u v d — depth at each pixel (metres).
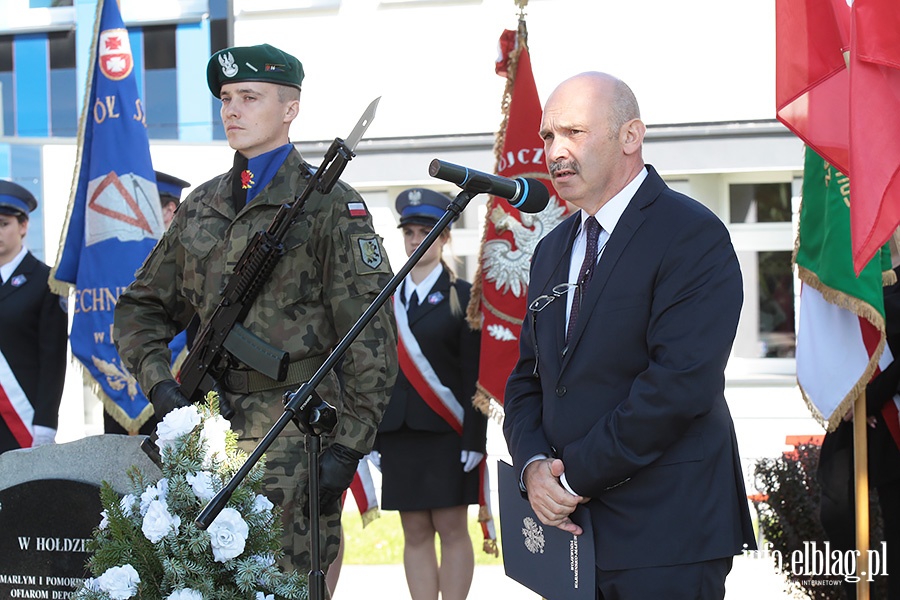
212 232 5.27
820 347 6.57
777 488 7.12
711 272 4.39
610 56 12.75
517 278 7.14
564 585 4.50
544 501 4.44
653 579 4.31
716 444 4.43
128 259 7.53
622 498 4.39
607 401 4.47
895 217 5.33
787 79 5.99
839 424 6.62
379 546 10.66
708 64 12.59
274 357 4.97
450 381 7.44
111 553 4.14
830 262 6.41
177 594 3.96
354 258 5.08
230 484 3.98
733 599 8.27
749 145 12.51
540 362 4.71
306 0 13.18
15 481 5.48
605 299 4.50
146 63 12.77
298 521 4.99
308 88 13.28
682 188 12.98
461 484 7.34
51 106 12.85
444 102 13.11
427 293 7.55
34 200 8.20
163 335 5.51
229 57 5.24
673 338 4.31
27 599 5.39
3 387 7.84
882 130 5.32
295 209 4.91
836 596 6.76
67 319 8.08
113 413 7.55
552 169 4.61
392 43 13.16
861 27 5.32
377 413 5.06
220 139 12.62
